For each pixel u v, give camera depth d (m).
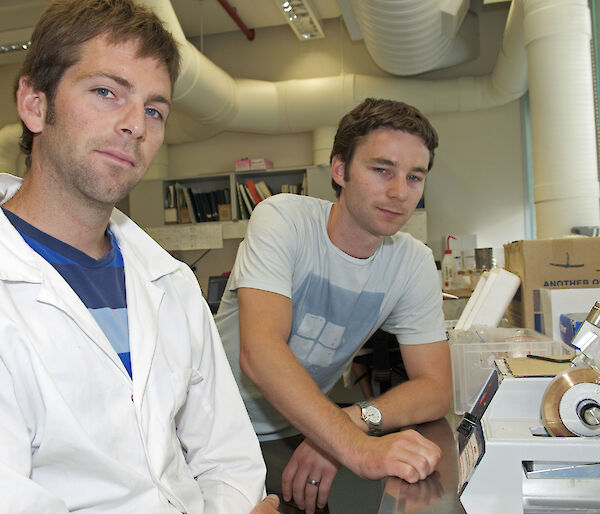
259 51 5.03
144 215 4.70
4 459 0.56
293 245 1.19
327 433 0.89
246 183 4.58
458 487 0.71
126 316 0.80
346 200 1.17
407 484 0.75
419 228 4.05
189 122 4.75
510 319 1.75
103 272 0.80
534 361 0.85
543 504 0.63
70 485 0.64
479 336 1.32
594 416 0.64
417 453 0.79
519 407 0.74
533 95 2.63
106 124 0.71
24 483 0.55
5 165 4.82
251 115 4.48
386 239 1.29
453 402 1.19
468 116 4.53
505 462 0.63
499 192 4.47
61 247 0.75
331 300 1.30
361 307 1.31
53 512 0.57
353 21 3.84
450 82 4.25
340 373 1.52
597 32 2.58
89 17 0.71
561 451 0.62
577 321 1.16
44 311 0.67
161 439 0.74
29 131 0.75
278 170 4.46
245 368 1.04
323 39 4.91
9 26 4.00
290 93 4.42
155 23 0.77
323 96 4.37
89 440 0.63
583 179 2.52
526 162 4.40
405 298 1.29
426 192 4.60
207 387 0.93
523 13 2.70
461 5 3.19
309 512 1.05
